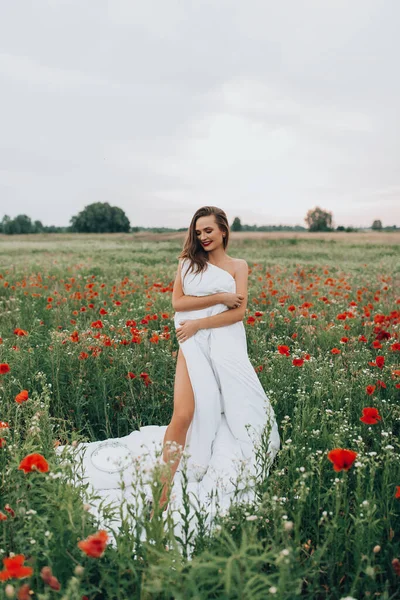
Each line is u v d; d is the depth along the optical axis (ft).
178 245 103.60
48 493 6.54
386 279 36.91
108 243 114.11
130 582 5.73
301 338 19.03
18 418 10.21
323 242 105.19
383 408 10.96
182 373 10.61
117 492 9.24
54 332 14.94
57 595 5.58
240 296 11.06
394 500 7.72
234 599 5.30
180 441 10.04
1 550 6.12
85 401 12.83
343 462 6.16
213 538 6.66
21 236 156.97
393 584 6.72
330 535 6.15
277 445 10.19
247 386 10.45
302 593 6.82
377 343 15.37
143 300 26.27
